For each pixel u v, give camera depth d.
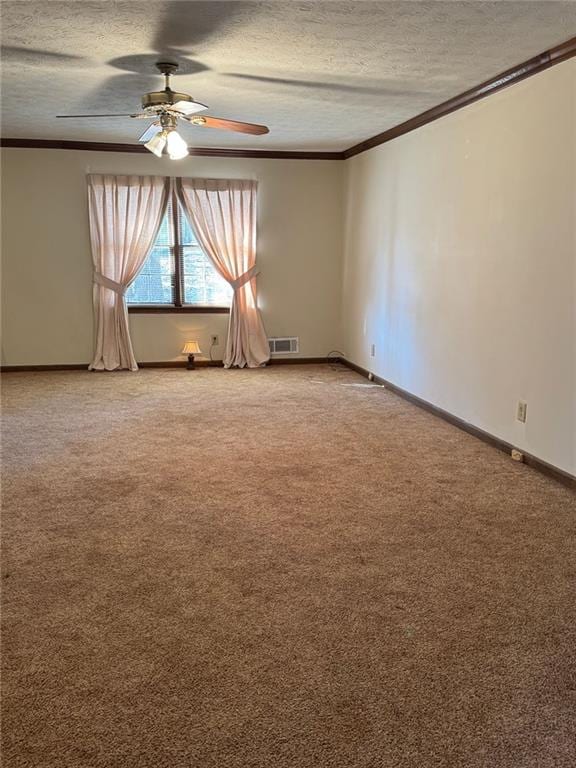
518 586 2.51
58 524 3.07
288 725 1.80
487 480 3.65
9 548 2.83
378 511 3.22
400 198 5.65
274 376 6.73
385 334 6.12
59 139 6.41
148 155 6.74
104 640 2.18
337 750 1.71
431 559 2.73
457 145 4.58
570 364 3.47
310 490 3.50
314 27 3.07
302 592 2.47
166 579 2.57
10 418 4.96
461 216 4.57
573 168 3.36
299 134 5.96
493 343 4.22
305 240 7.28
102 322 6.86
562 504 3.31
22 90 4.34
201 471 3.79
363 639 2.18
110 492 3.46
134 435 4.51
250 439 4.44
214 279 7.17
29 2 2.75
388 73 3.88
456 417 4.77
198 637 2.20
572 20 2.98
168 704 1.88
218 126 4.05
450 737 1.75
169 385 6.22
